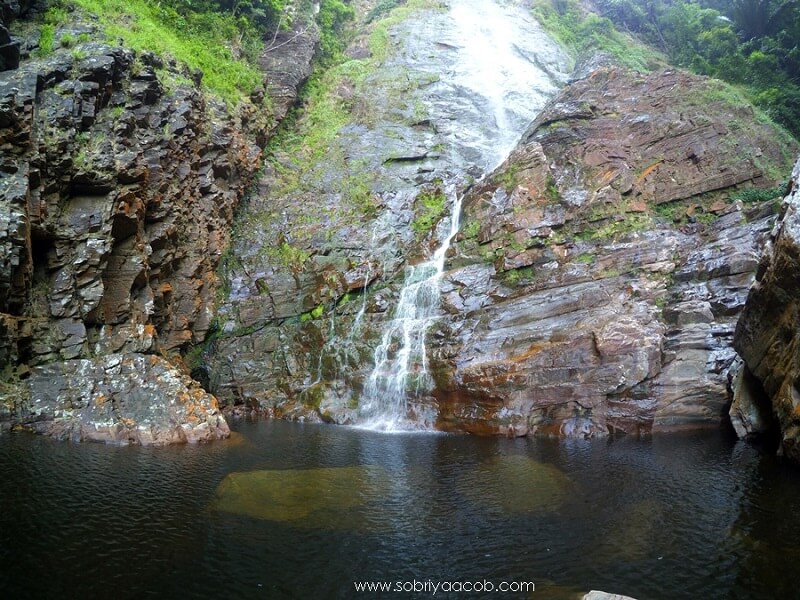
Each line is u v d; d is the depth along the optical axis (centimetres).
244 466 1015
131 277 1467
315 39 2873
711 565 638
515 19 3422
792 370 991
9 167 1263
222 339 1823
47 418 1180
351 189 2281
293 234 2097
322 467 1027
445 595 578
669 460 1077
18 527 690
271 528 731
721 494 875
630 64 2798
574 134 2083
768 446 1178
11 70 1403
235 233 2116
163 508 780
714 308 1452
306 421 1595
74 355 1298
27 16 1603
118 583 572
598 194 1792
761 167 1819
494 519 776
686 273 1538
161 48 1898
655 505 827
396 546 689
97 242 1384
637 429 1330
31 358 1264
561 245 1680
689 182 1856
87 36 1612
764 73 2411
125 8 1964
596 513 798
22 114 1318
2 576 570
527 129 2367
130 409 1233
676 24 3103
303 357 1770
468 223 1914
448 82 2833
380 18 3450
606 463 1059
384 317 1764
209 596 558
